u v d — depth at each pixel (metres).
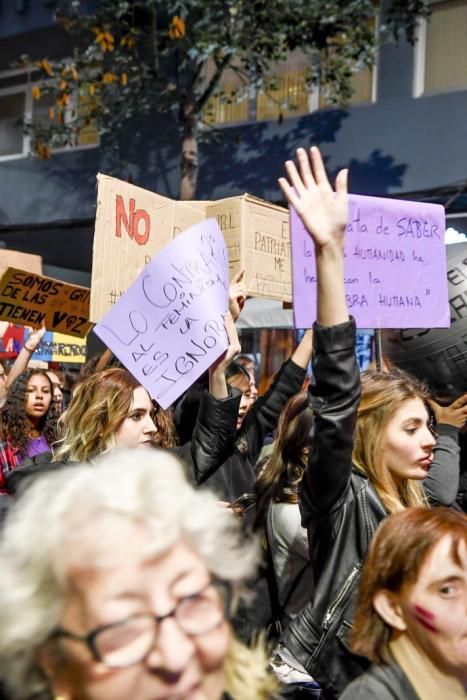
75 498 1.19
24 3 14.01
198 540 1.22
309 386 2.46
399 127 11.42
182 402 4.12
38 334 5.84
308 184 2.43
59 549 1.15
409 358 3.76
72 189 14.28
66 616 1.15
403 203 3.50
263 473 3.09
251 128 12.47
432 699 1.70
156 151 13.13
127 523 1.16
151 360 3.21
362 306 3.43
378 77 11.59
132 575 1.14
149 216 3.97
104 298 3.76
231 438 3.27
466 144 11.00
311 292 3.09
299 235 3.08
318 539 2.53
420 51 11.33
